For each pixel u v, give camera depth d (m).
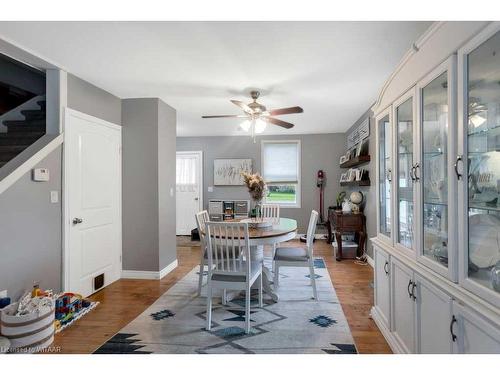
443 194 1.61
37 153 2.57
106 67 2.80
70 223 2.93
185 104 4.04
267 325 2.49
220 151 6.72
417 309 1.73
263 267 3.09
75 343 2.21
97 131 3.34
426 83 1.67
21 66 3.79
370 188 4.32
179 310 2.80
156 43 2.33
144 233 3.77
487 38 1.19
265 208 4.52
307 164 6.48
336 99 3.84
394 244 2.17
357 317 2.63
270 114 3.31
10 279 2.35
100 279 3.35
